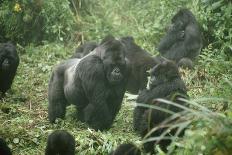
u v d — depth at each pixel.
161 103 11.60
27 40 21.33
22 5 20.95
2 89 16.30
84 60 13.15
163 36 19.12
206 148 8.63
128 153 9.94
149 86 12.23
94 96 12.91
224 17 18.06
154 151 11.42
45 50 19.72
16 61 16.20
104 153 12.09
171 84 11.99
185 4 19.83
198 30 17.77
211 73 16.33
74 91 13.36
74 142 11.14
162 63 12.20
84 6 22.11
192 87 15.70
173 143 8.31
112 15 21.95
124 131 13.48
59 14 20.88
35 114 15.00
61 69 14.11
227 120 8.55
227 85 13.15
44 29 20.98
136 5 22.39
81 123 13.87
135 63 15.24
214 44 18.30
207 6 18.72
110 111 13.44
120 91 13.21
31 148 12.80
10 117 14.78
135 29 21.03
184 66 16.67
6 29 21.20
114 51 12.77
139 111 12.21
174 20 17.95
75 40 20.78
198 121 9.31
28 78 17.72
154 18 20.97
